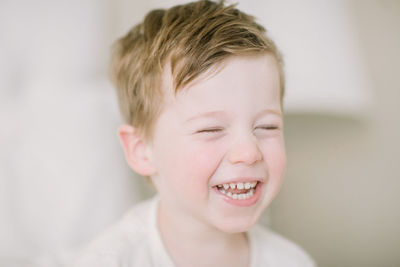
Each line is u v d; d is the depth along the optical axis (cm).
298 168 140
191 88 56
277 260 79
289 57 144
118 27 153
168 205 69
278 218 138
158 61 61
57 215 109
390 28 142
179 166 59
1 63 126
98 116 123
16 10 131
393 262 132
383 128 137
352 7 145
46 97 125
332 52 142
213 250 70
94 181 114
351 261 135
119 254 67
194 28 61
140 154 70
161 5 154
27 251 103
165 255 69
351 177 137
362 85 139
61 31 136
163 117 61
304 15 146
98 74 139
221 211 60
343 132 138
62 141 117
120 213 115
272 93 60
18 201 108
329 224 137
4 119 119
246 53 57
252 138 57
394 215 133
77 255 89
